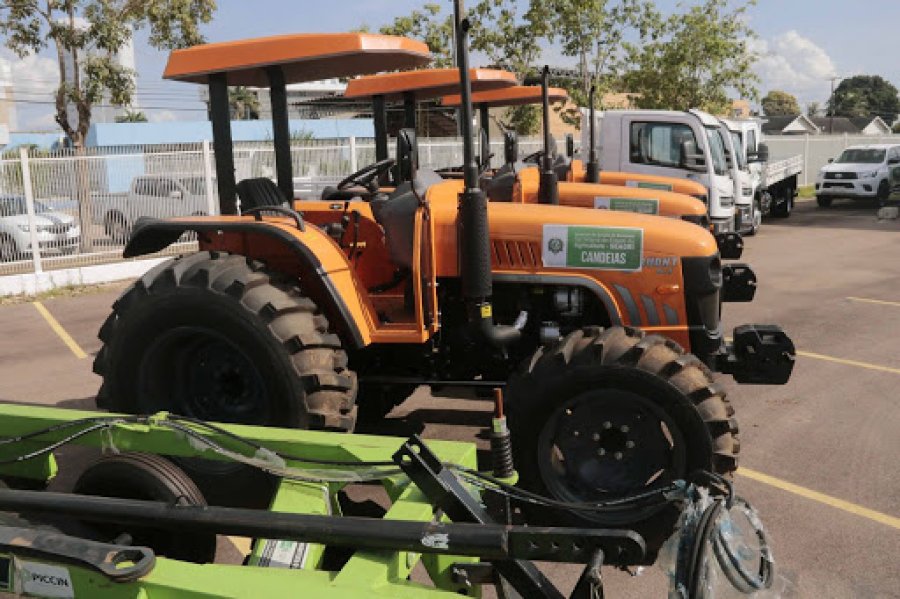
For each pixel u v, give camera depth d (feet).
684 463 12.25
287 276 14.03
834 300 32.45
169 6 53.72
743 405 19.99
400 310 15.24
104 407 14.62
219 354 14.19
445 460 9.55
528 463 12.79
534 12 72.28
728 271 18.63
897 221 64.08
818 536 13.26
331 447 10.24
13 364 25.34
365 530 8.02
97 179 41.75
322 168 49.26
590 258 14.24
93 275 40.34
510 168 22.77
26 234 39.11
